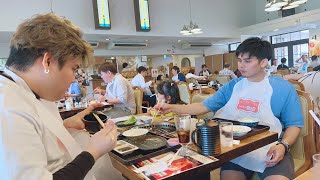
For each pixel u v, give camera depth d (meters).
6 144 0.59
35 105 0.75
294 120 1.51
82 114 1.38
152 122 1.65
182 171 0.90
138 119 1.77
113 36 8.88
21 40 0.73
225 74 8.37
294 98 1.53
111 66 3.40
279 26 9.67
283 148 1.33
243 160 1.40
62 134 0.83
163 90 2.41
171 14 9.52
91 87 5.95
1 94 0.67
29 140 0.64
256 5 11.70
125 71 9.90
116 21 8.41
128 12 8.62
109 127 0.88
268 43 1.57
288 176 1.27
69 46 0.77
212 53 13.28
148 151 1.08
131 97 3.39
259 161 1.34
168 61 13.08
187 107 1.78
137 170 0.93
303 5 9.80
